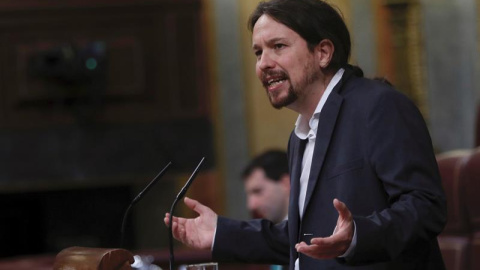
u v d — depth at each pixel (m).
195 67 19.70
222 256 6.46
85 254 5.95
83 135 19.50
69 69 18.73
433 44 19.41
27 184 19.52
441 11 19.44
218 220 6.47
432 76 19.41
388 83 6.22
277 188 10.25
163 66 19.66
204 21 19.70
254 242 6.47
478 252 7.77
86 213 21.14
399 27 19.22
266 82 6.11
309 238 5.99
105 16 19.47
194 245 6.43
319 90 6.11
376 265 5.84
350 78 6.15
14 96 19.36
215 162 19.67
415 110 5.84
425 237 5.50
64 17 19.39
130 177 19.59
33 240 21.23
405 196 5.55
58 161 19.44
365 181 5.80
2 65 19.33
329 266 5.95
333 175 5.91
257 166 10.32
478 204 7.84
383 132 5.73
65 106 19.42
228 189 19.61
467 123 19.36
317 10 6.05
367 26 19.17
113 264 5.84
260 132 19.61
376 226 5.29
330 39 6.05
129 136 19.56
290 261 6.26
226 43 19.73
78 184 20.23
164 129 19.61
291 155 6.54
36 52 19.23
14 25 19.33
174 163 19.61
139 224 20.80
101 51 18.88
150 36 19.62
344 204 5.32
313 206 5.99
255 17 6.16
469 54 19.38
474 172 7.87
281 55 6.02
